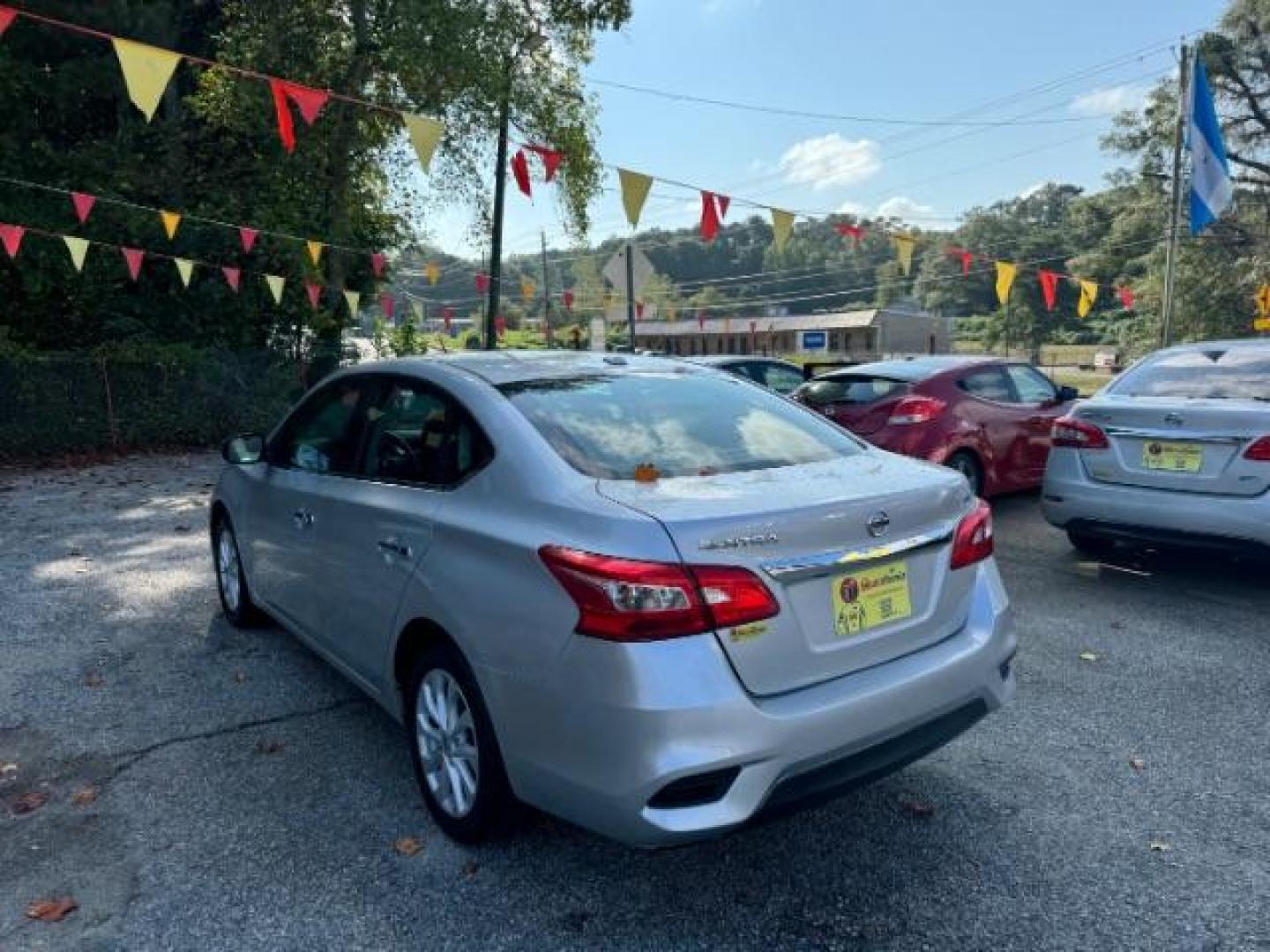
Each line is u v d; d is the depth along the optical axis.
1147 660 4.32
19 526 8.00
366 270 18.59
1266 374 5.55
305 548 3.73
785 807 2.32
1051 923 2.44
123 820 3.04
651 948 2.37
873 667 2.52
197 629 5.02
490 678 2.51
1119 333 53.47
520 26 16.06
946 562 2.74
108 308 15.30
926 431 7.19
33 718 3.87
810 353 58.06
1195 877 2.63
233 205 16.05
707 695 2.18
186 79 17.53
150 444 14.17
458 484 2.88
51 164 15.24
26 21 14.38
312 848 2.86
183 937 2.43
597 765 2.23
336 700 4.04
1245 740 3.48
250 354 15.25
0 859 2.82
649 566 2.20
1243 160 38.75
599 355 3.72
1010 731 3.60
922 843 2.84
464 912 2.52
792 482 2.65
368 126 16.48
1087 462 5.64
